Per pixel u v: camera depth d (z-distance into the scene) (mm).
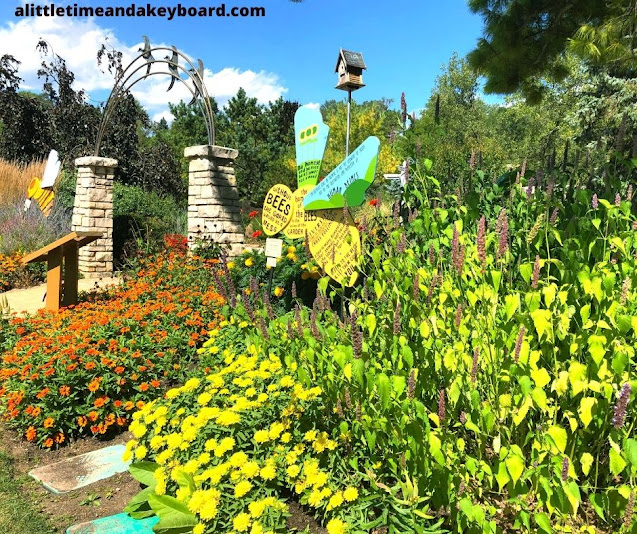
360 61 5480
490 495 2111
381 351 2238
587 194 2422
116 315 4480
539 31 6371
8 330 4621
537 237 2391
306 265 4984
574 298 2010
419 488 1992
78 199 10086
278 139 27047
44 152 17812
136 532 2379
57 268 5621
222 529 2146
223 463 2307
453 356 1946
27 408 3414
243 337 3684
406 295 2166
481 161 3555
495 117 30344
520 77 6855
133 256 10383
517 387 1929
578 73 15141
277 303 5441
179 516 2184
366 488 2258
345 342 2209
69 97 18531
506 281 2352
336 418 2416
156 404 2945
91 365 3543
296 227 4473
